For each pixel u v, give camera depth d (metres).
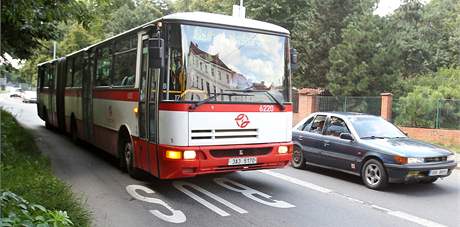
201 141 7.49
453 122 19.59
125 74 9.73
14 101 55.00
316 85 33.12
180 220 6.59
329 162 10.28
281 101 8.35
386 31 28.06
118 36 10.31
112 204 7.41
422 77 27.42
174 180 9.35
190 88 7.48
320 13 33.66
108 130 10.89
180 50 7.53
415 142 9.69
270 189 8.80
